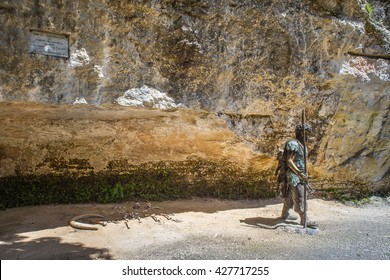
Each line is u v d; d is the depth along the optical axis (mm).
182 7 6582
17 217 6359
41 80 5848
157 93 6680
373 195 9008
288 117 8141
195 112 7383
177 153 8211
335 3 7547
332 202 8430
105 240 5387
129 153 8008
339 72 7848
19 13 5590
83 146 7723
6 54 5590
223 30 6938
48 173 7512
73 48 6000
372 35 7844
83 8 5945
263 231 6070
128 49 6367
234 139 8047
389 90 8367
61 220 6234
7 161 7250
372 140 8734
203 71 6957
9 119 6965
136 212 6863
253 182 8500
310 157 8453
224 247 5246
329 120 8367
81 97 6160
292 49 7465
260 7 6961
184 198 8125
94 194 7570
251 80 7398
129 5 6203
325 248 5328
